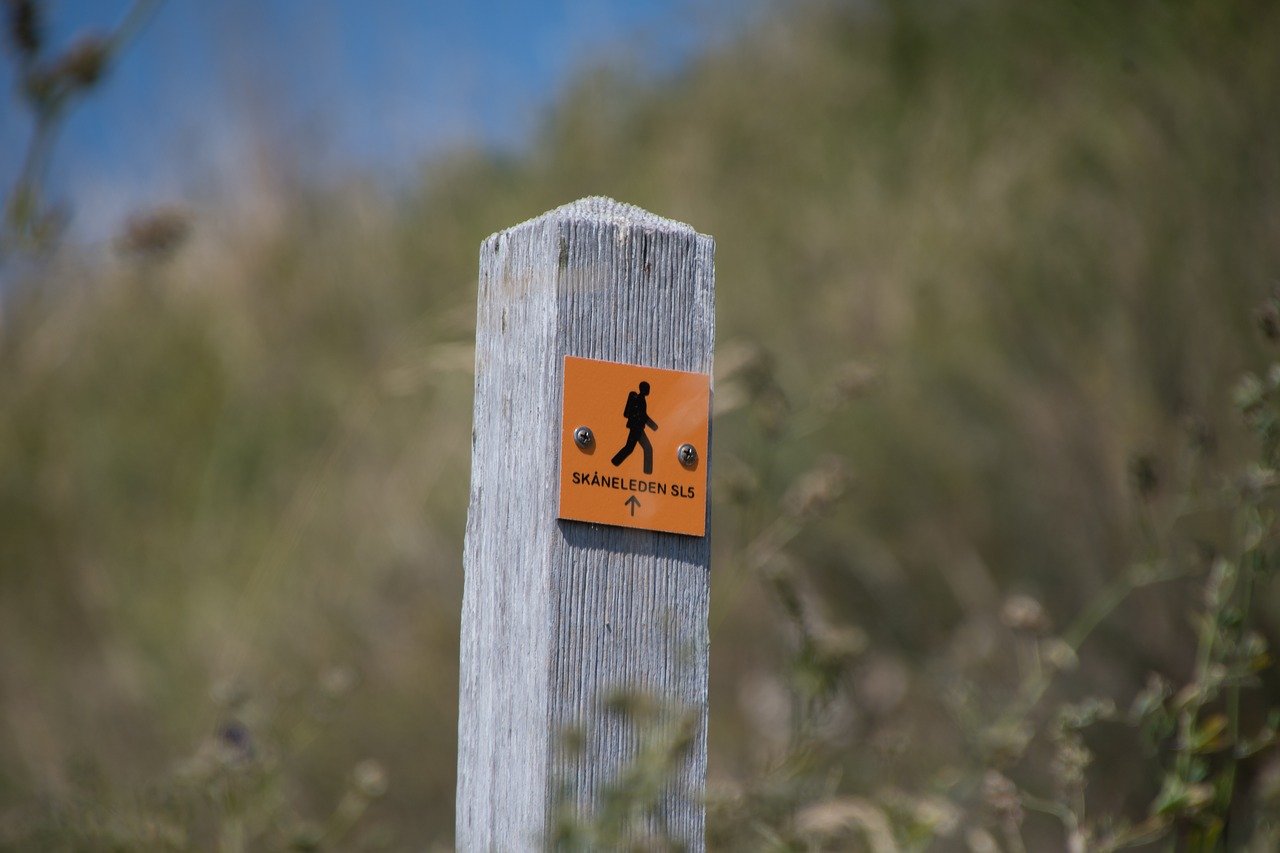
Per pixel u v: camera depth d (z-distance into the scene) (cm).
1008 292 935
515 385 354
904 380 920
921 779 643
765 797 440
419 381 934
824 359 949
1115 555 799
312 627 867
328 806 736
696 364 352
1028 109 1067
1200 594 738
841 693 605
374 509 955
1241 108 870
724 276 1076
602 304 344
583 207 360
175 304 1219
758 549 630
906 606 859
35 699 880
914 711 753
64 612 993
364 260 1216
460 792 372
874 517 886
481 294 378
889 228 1038
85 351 1202
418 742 792
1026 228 958
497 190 1334
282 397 1123
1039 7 1096
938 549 866
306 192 1288
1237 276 830
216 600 920
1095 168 969
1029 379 890
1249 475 492
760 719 774
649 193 1235
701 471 350
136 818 462
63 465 1119
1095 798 742
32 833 466
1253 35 898
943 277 970
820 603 848
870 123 1197
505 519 355
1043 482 853
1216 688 485
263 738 509
